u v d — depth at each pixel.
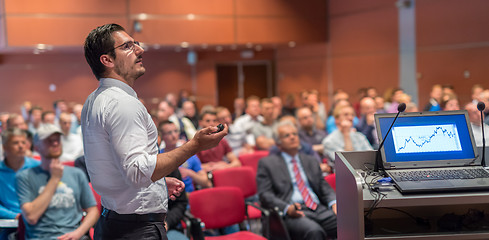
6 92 12.25
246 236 3.70
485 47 7.73
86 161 1.91
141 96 12.92
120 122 1.75
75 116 8.20
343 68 11.04
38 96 12.38
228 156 5.74
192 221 3.63
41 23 9.23
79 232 3.39
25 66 12.30
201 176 4.68
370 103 5.92
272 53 13.32
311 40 11.21
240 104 9.15
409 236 2.11
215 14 10.42
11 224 3.45
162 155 1.74
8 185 3.74
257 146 6.66
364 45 10.38
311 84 12.09
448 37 8.42
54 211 3.47
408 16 9.24
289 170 4.27
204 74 13.18
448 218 2.33
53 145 3.45
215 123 6.17
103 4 9.60
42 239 3.40
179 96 12.64
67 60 12.43
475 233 2.14
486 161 2.44
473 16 7.91
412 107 6.75
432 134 2.41
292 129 4.25
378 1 9.93
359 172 2.37
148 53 12.88
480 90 6.09
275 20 10.89
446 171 2.27
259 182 4.20
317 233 3.79
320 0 11.27
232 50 13.12
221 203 3.97
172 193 2.14
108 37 1.86
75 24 9.42
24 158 3.86
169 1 10.07
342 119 5.32
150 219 1.91
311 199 4.13
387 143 2.38
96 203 3.64
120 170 1.74
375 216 2.52
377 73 10.10
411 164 2.35
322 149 5.91
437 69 8.70
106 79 1.88
